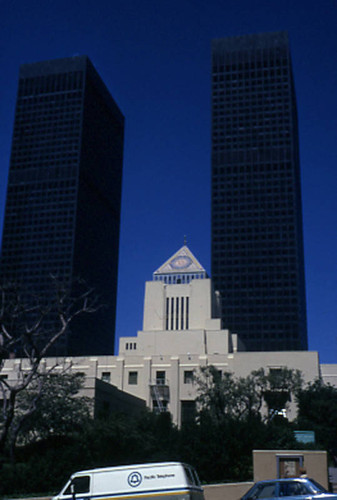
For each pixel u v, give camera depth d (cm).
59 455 4722
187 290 13688
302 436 6588
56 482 4466
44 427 6438
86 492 2981
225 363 11081
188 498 2934
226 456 5212
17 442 6519
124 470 3017
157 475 2994
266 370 10838
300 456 4403
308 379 10656
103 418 6278
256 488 2912
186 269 14825
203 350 12050
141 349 12275
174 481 2975
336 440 8225
